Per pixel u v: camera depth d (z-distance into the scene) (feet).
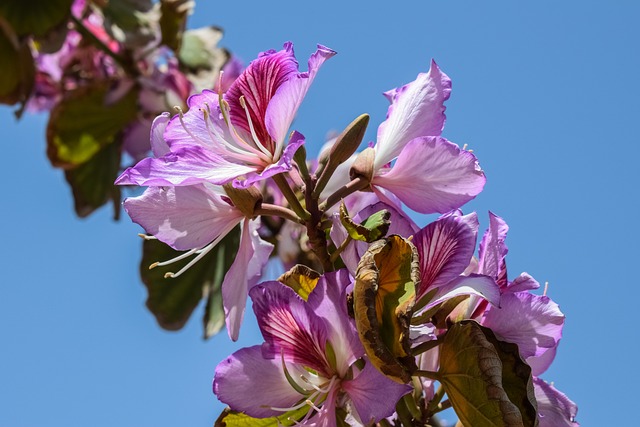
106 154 4.88
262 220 3.38
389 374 2.19
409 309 2.18
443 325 2.35
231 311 2.48
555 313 2.36
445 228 2.33
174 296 4.16
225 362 2.35
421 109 2.48
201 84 4.67
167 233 2.49
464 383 2.25
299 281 2.34
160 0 4.53
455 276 2.33
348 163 2.79
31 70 4.57
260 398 2.34
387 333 2.20
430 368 2.41
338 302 2.31
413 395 2.40
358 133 2.42
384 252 2.22
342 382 2.33
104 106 4.74
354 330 2.31
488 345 2.23
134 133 4.83
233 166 2.44
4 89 4.56
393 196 2.52
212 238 2.50
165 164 2.41
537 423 2.24
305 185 2.43
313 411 2.36
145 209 2.48
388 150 2.48
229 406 2.34
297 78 2.41
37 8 4.50
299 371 2.35
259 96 2.49
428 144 2.44
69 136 4.78
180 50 4.74
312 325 2.32
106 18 4.64
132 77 4.70
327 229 2.48
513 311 2.36
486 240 2.37
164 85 4.68
